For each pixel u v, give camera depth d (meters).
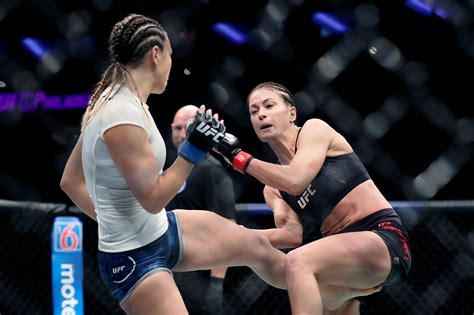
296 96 11.16
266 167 5.18
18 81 11.49
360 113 11.28
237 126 11.21
